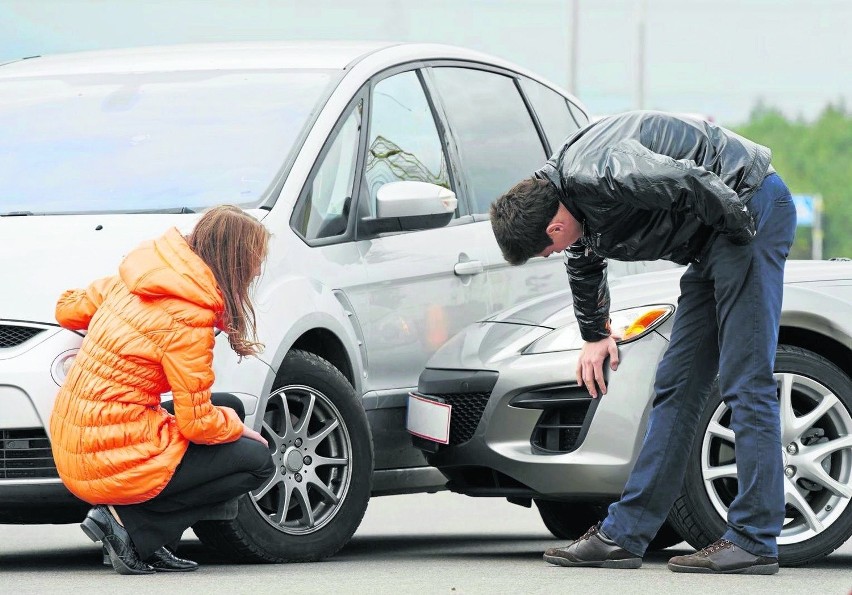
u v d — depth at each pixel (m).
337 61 17.67
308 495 15.54
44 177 16.33
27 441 13.95
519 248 13.74
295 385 15.18
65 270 14.33
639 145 13.12
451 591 12.54
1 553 17.25
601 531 14.36
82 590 12.70
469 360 15.87
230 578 13.54
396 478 16.95
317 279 15.71
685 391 14.20
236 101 17.09
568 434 15.26
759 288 13.65
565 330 15.57
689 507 14.86
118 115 17.17
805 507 15.08
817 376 15.20
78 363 13.55
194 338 13.38
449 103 18.75
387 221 16.83
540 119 20.30
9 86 18.17
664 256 13.80
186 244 13.62
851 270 15.70
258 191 15.76
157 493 13.57
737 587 12.85
